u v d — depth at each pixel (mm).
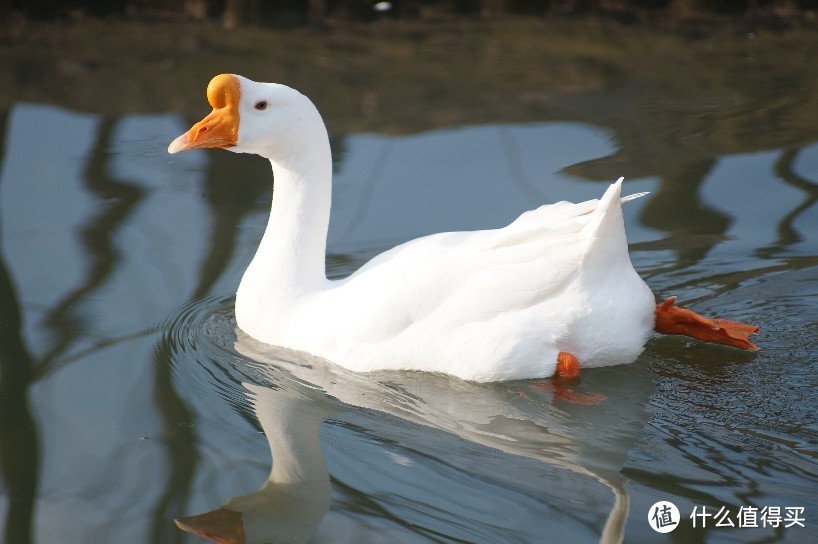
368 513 6898
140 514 6953
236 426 8039
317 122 9219
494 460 7504
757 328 8945
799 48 16344
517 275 8430
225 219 11758
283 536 6719
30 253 10898
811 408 8031
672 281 10391
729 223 11445
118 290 10234
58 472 7402
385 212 11883
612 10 18281
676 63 15953
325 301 9125
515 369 8500
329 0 18750
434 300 8586
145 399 8398
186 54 16609
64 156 13203
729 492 6922
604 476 7223
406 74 15773
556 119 14094
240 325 9562
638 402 8211
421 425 8039
